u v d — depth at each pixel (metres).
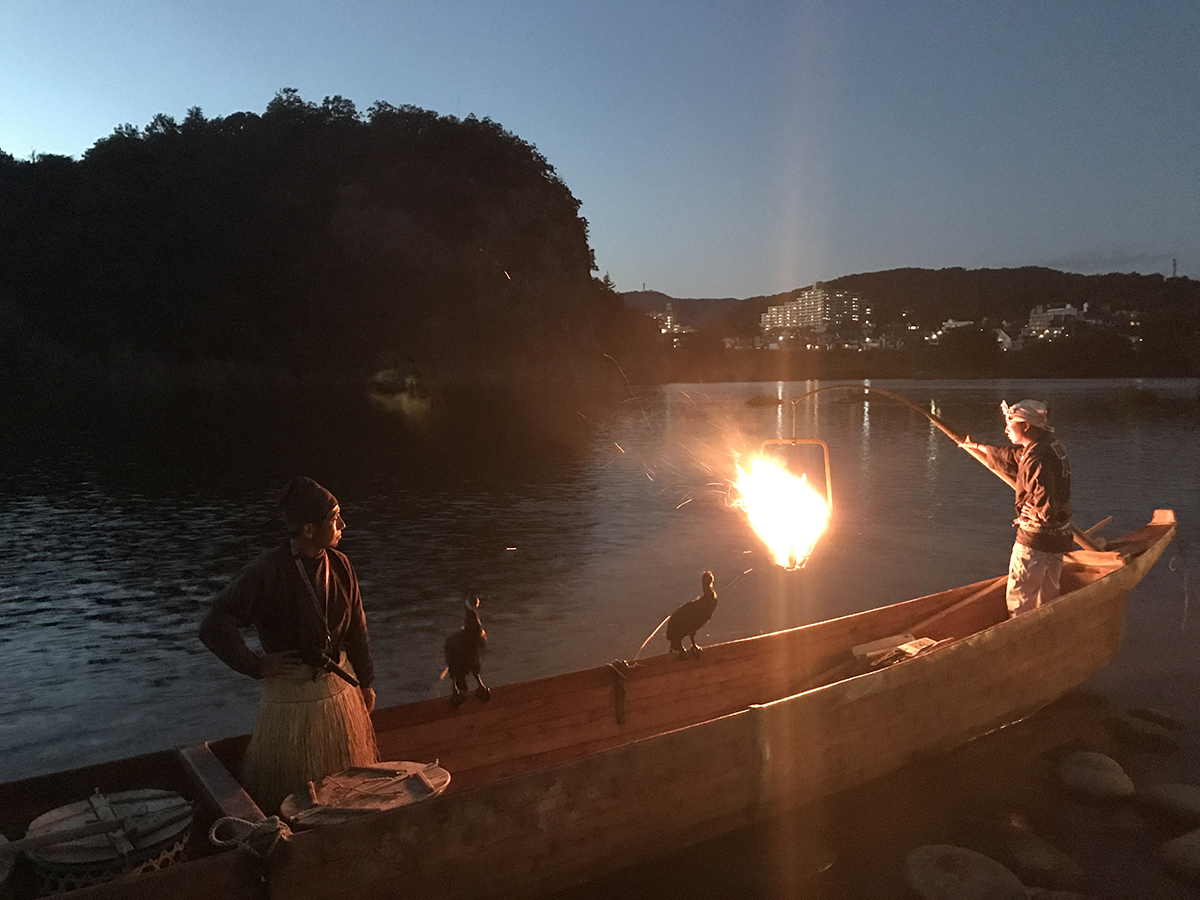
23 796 2.95
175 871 2.41
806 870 3.61
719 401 55.78
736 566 9.65
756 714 3.79
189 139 70.75
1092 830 3.95
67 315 66.75
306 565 3.08
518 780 3.11
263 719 3.12
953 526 12.12
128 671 6.25
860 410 49.34
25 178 72.19
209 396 53.12
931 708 4.50
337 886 2.69
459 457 22.77
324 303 64.75
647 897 3.40
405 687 5.84
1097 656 5.49
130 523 12.84
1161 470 18.48
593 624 7.34
